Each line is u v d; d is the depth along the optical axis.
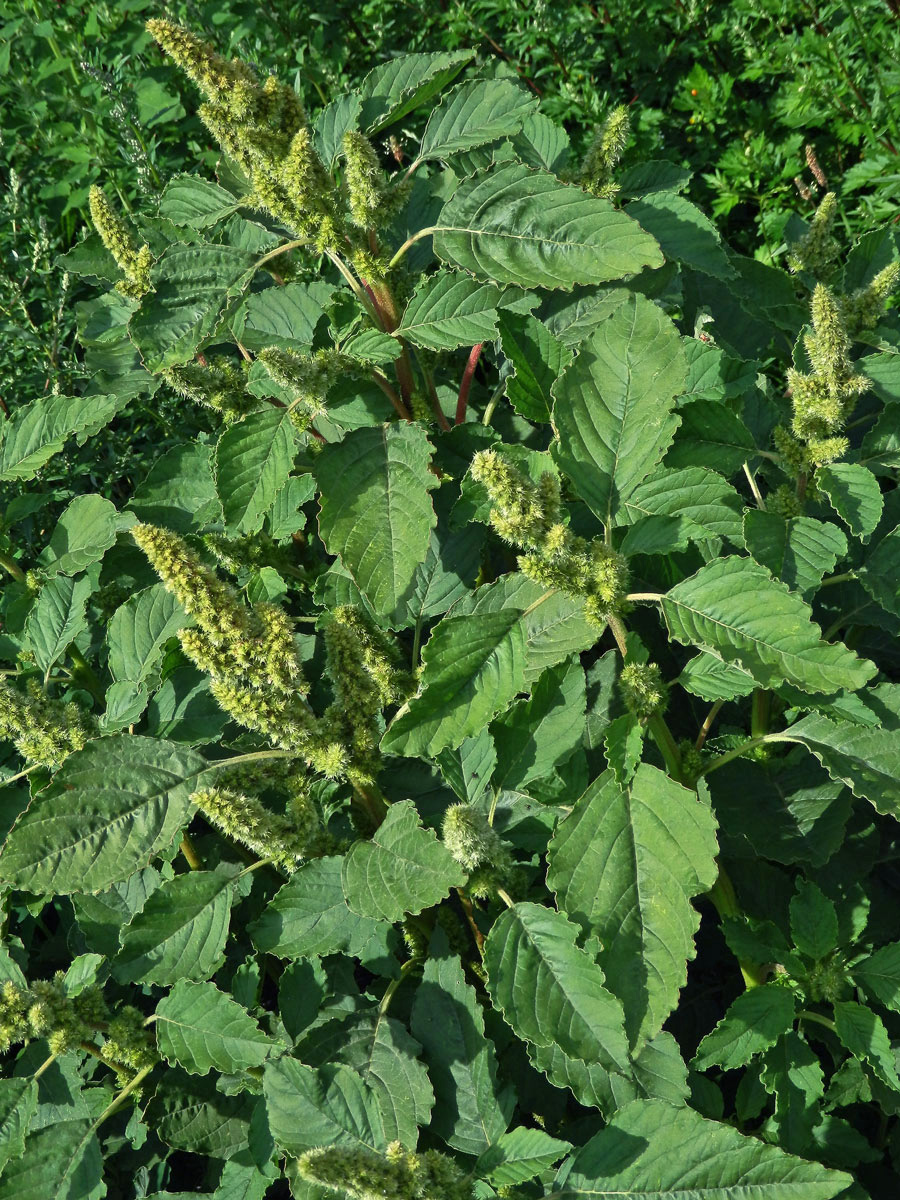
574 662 0.83
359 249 0.88
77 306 1.04
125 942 0.81
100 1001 0.83
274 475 0.87
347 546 0.84
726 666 0.80
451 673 0.77
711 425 0.88
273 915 0.82
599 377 0.81
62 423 0.97
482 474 0.74
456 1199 0.73
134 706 0.88
